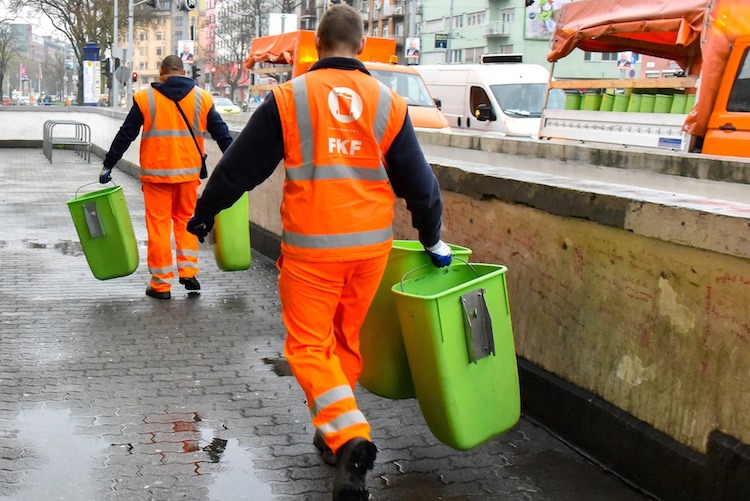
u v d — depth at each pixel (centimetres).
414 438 413
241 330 605
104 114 2312
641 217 355
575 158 1027
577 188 402
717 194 806
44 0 5834
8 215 1168
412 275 371
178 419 430
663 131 1061
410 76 1620
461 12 7050
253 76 2039
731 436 319
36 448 388
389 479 366
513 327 464
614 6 1166
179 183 675
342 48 333
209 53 10906
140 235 1038
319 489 354
